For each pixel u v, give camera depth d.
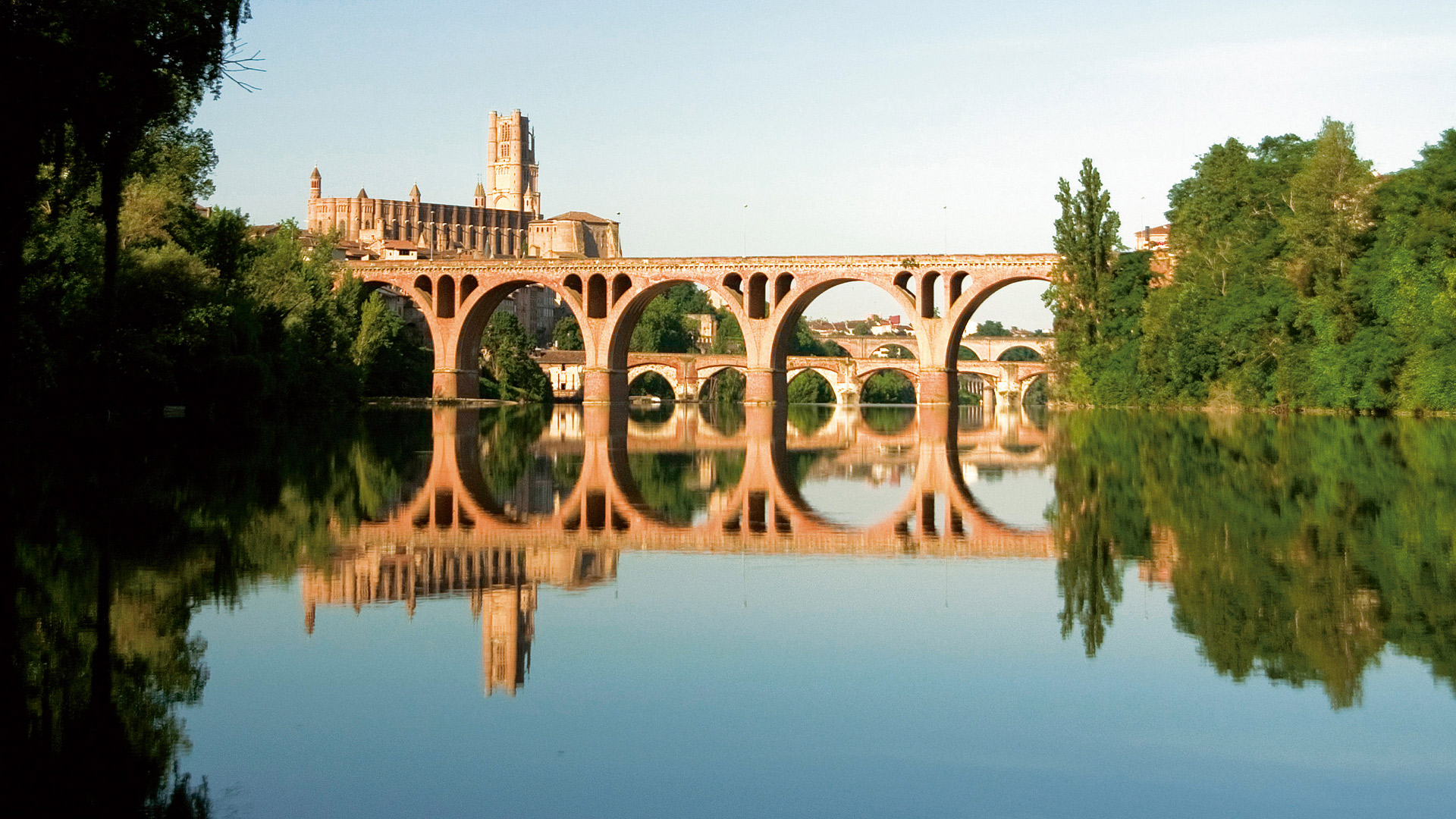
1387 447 61.06
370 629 22.11
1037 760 15.50
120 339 64.06
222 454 56.88
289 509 38.31
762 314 151.12
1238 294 109.19
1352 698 17.67
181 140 80.19
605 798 14.30
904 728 16.70
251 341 82.19
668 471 58.28
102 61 38.47
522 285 159.38
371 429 86.12
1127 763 15.38
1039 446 73.75
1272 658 19.88
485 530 35.66
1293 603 23.73
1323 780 14.79
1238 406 106.88
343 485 46.41
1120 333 128.12
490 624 22.72
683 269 149.62
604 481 52.53
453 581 27.16
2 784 14.39
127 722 16.66
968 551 31.73
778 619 23.42
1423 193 91.50
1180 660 19.89
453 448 70.44
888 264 143.25
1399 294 90.94
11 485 41.50
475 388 165.38
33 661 19.41
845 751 15.84
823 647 21.12
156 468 48.84
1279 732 16.38
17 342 50.09
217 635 21.45
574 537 34.72
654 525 37.53
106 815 13.55
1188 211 121.62
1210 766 15.24
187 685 18.41
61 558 27.88
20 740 15.88
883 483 51.66
